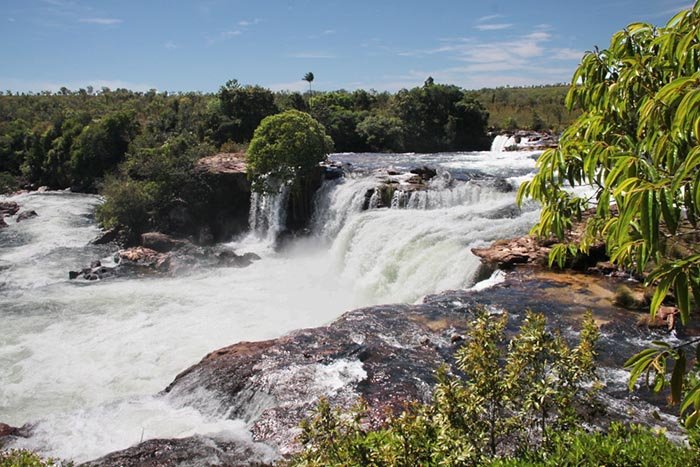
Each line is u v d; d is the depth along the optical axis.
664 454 5.61
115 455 9.52
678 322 13.61
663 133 4.49
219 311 21.66
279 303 22.67
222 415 11.51
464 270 19.41
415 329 13.94
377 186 29.61
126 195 34.75
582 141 5.31
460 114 62.97
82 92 113.56
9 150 66.06
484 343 6.06
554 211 5.83
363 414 6.30
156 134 55.59
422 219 24.77
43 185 59.31
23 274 27.58
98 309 22.02
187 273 27.27
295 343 13.49
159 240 31.17
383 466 5.54
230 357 13.31
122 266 28.72
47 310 21.92
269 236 34.06
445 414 5.55
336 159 44.72
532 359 6.02
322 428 5.92
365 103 71.62
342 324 14.43
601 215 4.93
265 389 11.54
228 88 57.62
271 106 56.97
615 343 12.80
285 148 31.58
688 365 11.73
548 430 6.12
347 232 27.06
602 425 9.31
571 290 16.08
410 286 21.12
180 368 16.56
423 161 42.34
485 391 5.80
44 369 16.59
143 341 18.61
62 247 33.28
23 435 11.20
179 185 35.41
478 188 27.98
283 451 9.52
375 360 12.44
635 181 3.60
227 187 35.91
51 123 72.81
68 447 10.71
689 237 10.29
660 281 3.69
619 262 4.93
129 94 107.19
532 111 75.56
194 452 9.61
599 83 5.87
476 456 5.59
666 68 5.26
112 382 15.76
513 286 16.61
